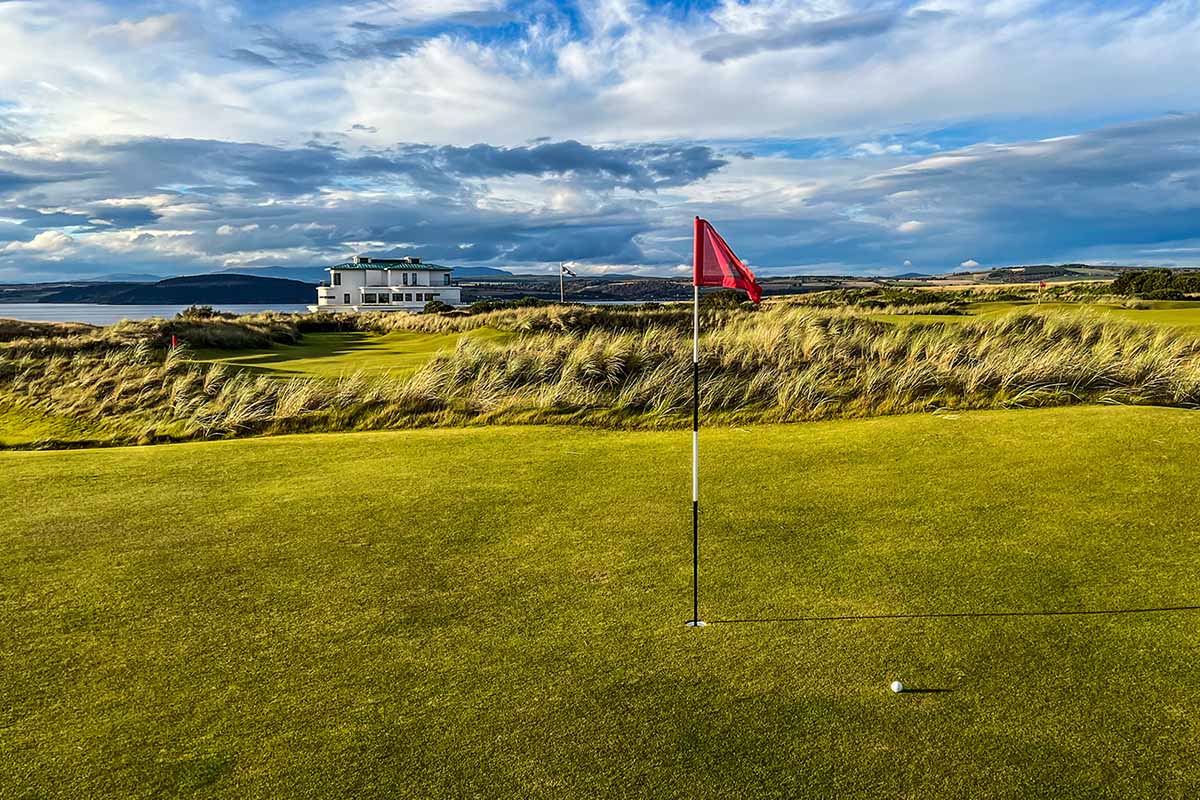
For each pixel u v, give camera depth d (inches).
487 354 641.6
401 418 525.3
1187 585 200.8
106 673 168.7
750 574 217.5
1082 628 179.8
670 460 353.7
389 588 212.7
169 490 320.5
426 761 136.6
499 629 186.9
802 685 158.7
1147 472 296.8
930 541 238.4
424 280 3147.1
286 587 214.4
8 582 220.4
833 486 300.0
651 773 132.5
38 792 130.0
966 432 374.3
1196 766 131.6
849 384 522.0
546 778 131.7
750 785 129.1
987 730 142.5
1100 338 636.1
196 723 149.3
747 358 580.1
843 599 199.6
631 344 634.2
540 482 320.2
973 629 181.0
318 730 146.3
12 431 540.4
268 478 338.6
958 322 778.2
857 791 127.3
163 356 726.5
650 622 188.9
